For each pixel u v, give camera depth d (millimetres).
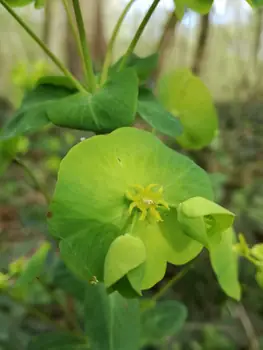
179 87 51
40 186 51
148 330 55
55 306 84
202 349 89
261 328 98
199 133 52
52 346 51
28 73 78
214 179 63
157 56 45
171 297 97
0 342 78
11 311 84
